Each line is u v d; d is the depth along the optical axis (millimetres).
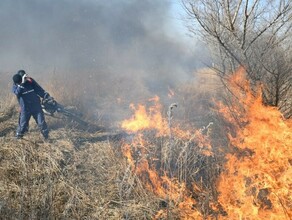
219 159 5496
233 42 5488
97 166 5645
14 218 4191
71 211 4547
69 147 6188
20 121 6281
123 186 5070
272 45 5406
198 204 4730
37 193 4738
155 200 4816
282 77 5398
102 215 4508
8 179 5062
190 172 5266
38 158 5648
